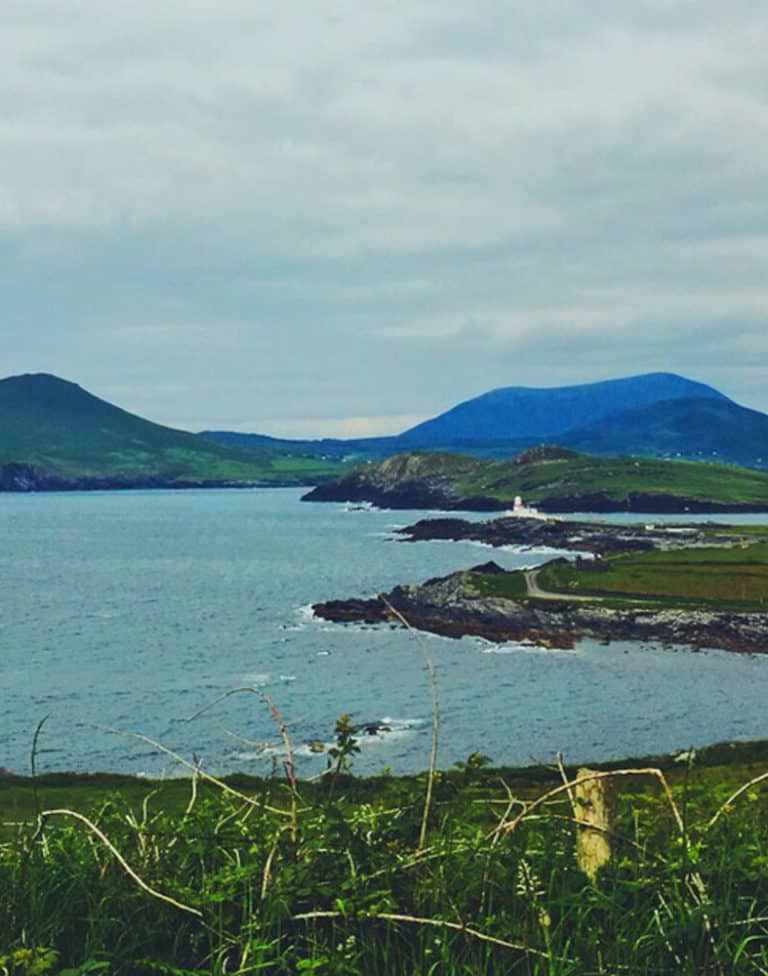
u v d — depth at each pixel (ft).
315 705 273.13
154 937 26.78
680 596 438.81
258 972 25.34
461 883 27.40
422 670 322.96
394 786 31.42
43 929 26.48
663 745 237.66
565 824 29.45
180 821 30.42
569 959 25.05
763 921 26.73
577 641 375.66
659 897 26.89
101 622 434.30
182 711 266.98
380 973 26.30
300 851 28.35
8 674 319.68
